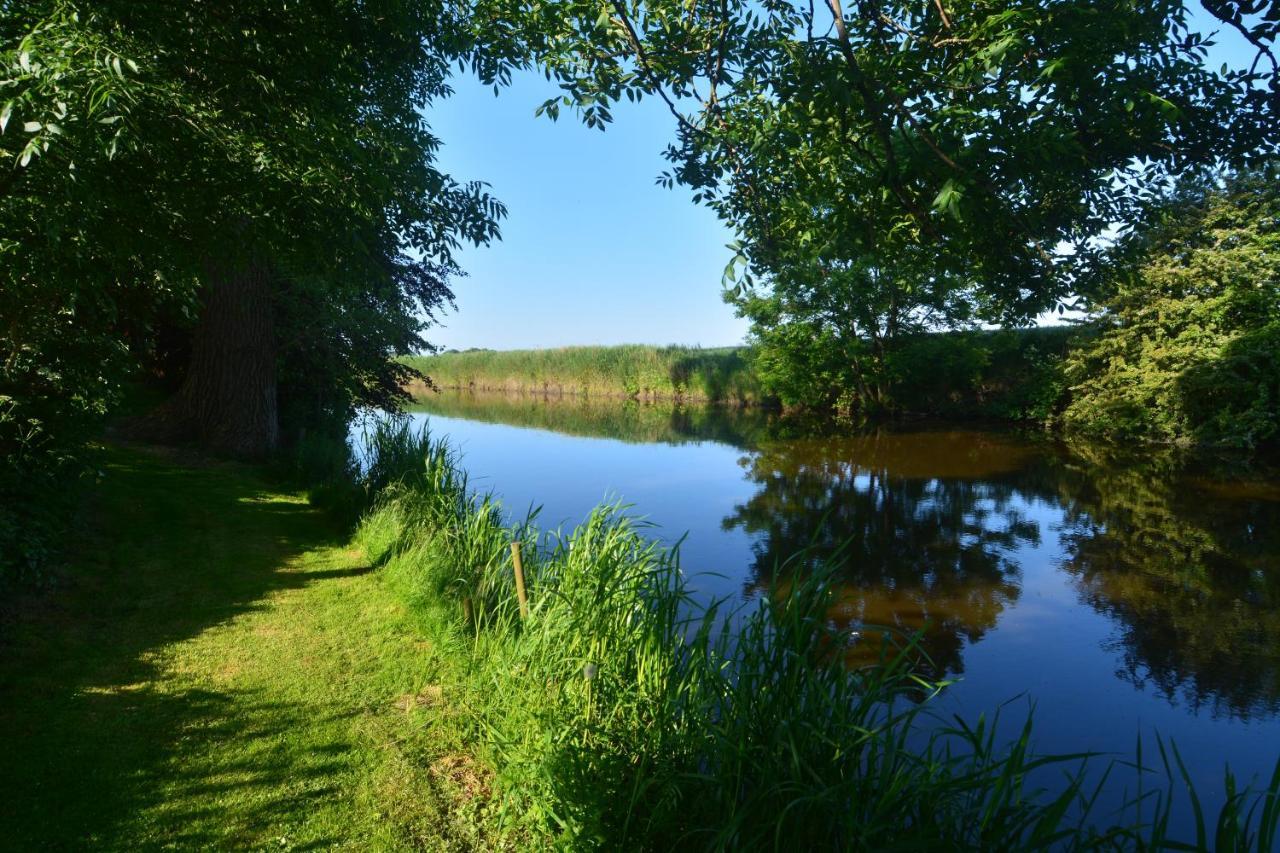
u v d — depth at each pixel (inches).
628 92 148.9
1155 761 154.7
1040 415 820.0
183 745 125.3
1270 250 614.9
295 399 538.3
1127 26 102.1
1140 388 663.8
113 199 144.6
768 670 106.7
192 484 333.4
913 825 93.0
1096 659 204.8
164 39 154.5
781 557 305.0
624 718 114.3
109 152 118.3
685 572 282.0
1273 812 73.5
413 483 280.5
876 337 923.4
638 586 135.3
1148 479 493.7
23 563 171.9
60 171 130.7
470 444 707.4
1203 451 623.2
